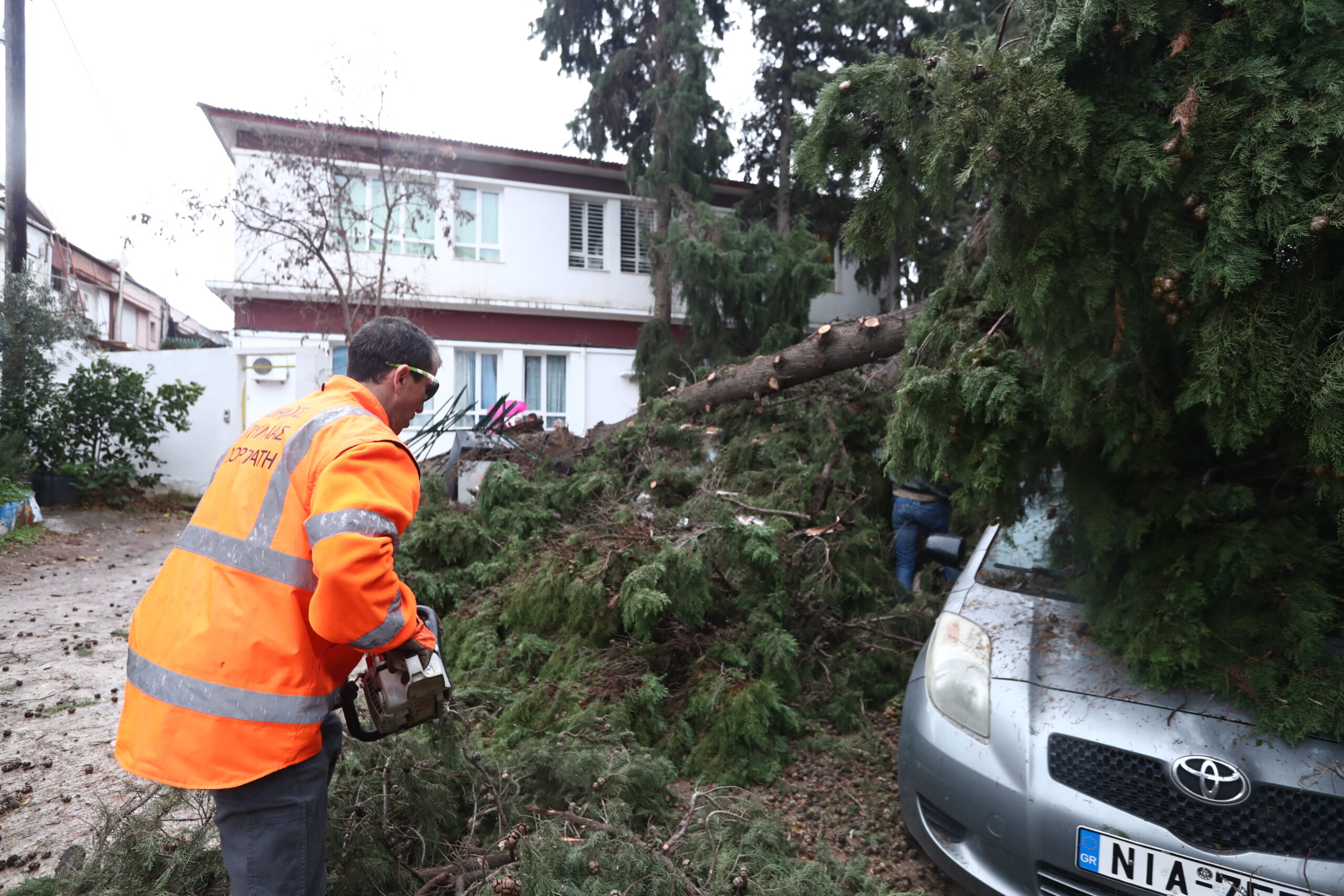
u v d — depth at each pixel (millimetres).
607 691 3789
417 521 5809
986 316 3377
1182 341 2402
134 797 2541
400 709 1798
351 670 1863
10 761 3379
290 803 1687
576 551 4605
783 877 2506
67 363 11203
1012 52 2424
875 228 2703
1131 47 2312
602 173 15805
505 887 2152
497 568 5301
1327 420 2045
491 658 4277
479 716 3770
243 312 13117
